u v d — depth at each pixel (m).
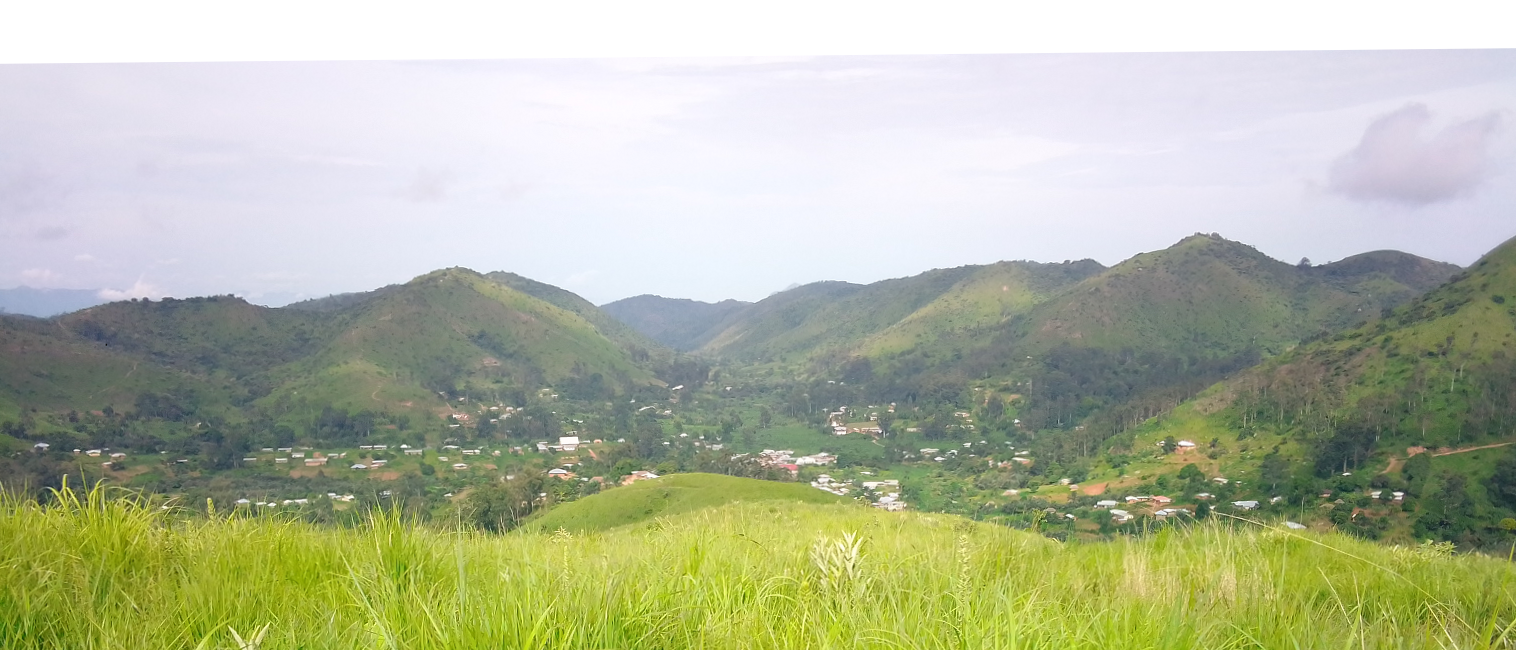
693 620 2.92
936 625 2.86
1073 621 3.00
